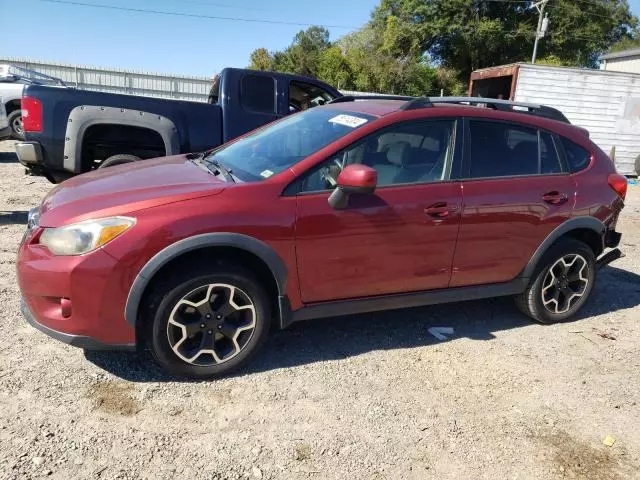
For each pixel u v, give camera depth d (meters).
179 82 22.97
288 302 3.35
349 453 2.73
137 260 2.91
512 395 3.37
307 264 3.31
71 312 2.91
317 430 2.88
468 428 3.01
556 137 4.25
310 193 3.29
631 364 3.88
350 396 3.21
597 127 15.38
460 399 3.28
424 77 40.31
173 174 3.56
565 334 4.31
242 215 3.09
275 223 3.16
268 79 6.91
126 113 5.97
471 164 3.82
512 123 4.05
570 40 40.44
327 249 3.34
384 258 3.52
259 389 3.20
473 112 3.89
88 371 3.24
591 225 4.29
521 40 39.75
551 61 37.88
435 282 3.79
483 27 37.56
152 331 3.04
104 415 2.85
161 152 6.59
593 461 2.83
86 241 2.88
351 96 4.80
